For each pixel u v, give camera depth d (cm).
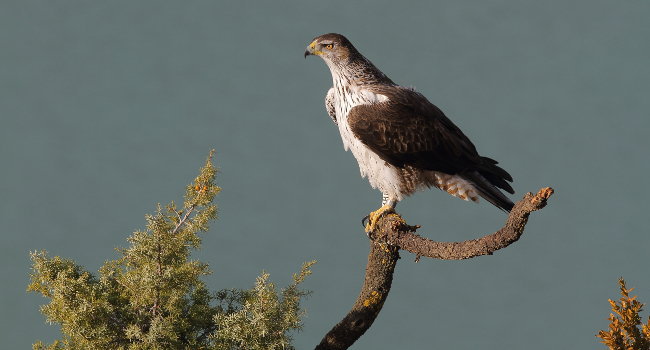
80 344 1181
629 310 1056
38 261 1196
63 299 1156
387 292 1155
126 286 1195
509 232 898
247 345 1133
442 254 1032
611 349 1058
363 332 1158
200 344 1191
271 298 1138
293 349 1167
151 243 1166
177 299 1151
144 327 1178
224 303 1233
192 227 1225
